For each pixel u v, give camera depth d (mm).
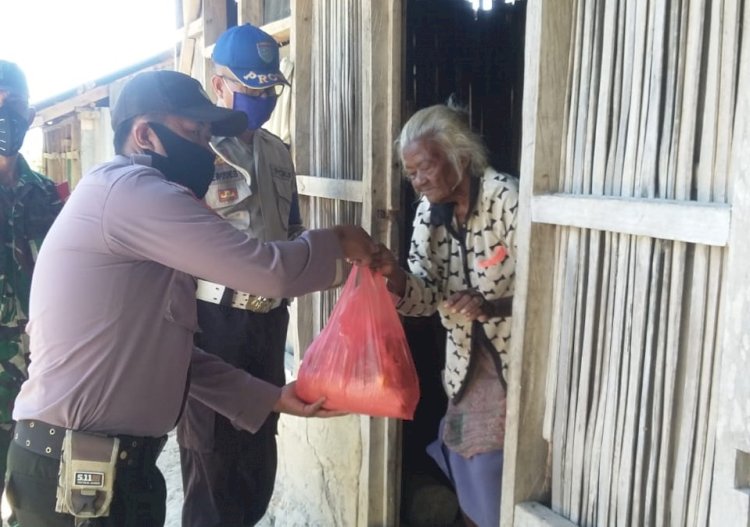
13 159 2715
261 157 2430
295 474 3387
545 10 1726
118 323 1581
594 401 1699
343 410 1986
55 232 1613
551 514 1805
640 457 1571
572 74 1751
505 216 2055
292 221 2664
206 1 4551
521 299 1828
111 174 1605
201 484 2430
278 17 3914
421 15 2945
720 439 1357
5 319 2623
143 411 1643
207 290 2340
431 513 2900
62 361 1580
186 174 1722
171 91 1683
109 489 1588
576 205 1658
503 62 3109
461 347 2242
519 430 1858
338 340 1963
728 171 1378
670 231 1433
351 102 2895
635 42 1565
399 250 2668
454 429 2299
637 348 1567
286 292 1630
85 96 9516
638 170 1566
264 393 1990
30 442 1604
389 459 2727
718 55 1391
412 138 2057
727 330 1333
